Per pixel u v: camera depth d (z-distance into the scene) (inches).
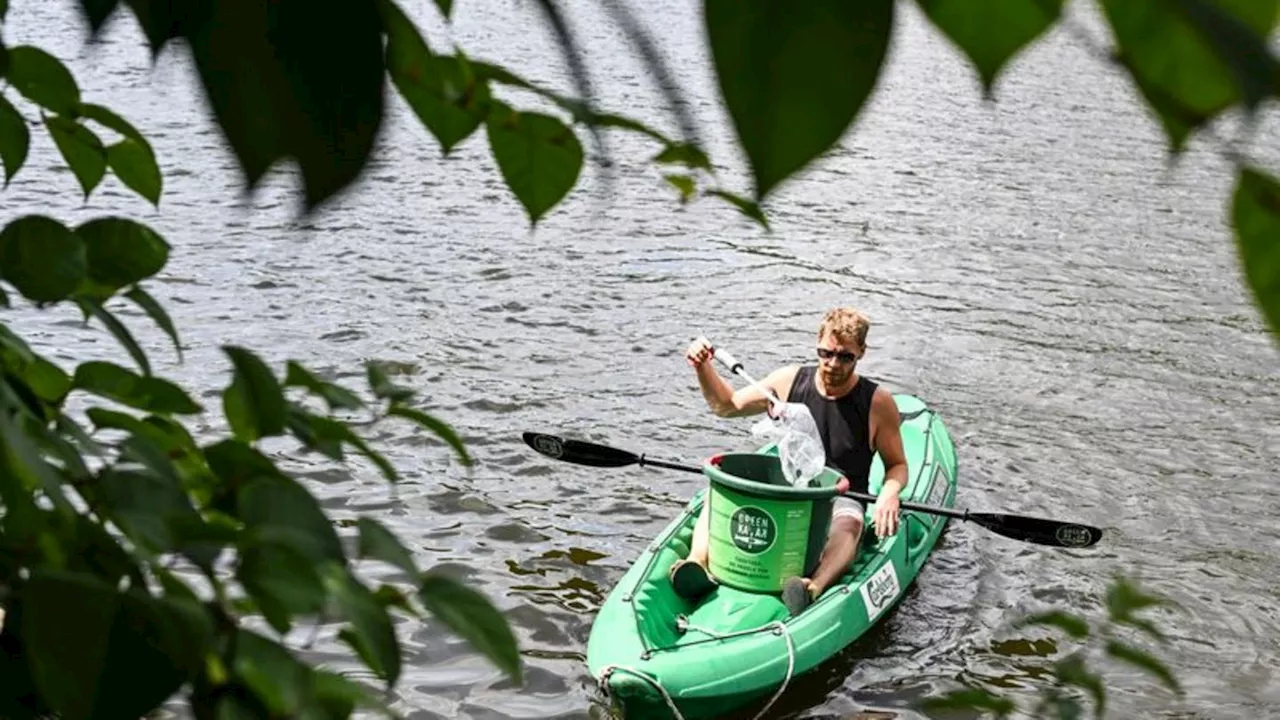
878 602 292.4
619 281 537.0
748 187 19.6
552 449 311.3
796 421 292.7
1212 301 543.2
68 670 38.0
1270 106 16.7
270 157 24.9
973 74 19.9
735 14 19.4
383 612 45.0
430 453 363.3
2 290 53.7
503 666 47.3
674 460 379.6
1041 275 570.9
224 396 55.9
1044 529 292.5
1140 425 421.4
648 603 277.4
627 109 622.2
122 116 57.6
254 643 43.1
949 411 429.1
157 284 478.0
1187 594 315.9
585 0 23.6
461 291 507.5
